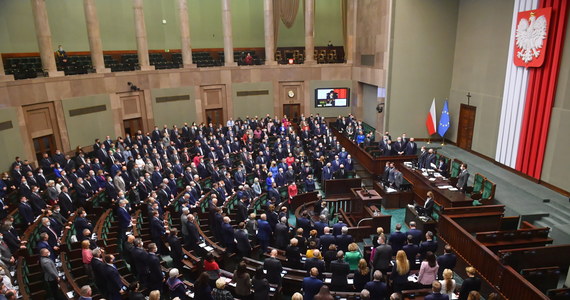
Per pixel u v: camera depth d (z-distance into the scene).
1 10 19.70
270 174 15.25
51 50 18.28
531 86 14.73
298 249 9.40
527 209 12.43
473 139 18.92
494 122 17.20
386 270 8.84
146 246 10.75
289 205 15.00
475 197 13.62
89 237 9.91
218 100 25.70
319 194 16.55
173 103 23.92
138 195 13.73
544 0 13.88
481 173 15.96
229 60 25.47
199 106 24.89
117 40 25.00
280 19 27.28
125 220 11.54
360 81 25.38
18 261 9.00
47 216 11.23
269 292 8.13
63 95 18.66
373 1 22.20
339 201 14.50
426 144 21.02
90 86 20.00
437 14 20.06
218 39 28.83
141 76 22.47
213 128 22.77
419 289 8.24
